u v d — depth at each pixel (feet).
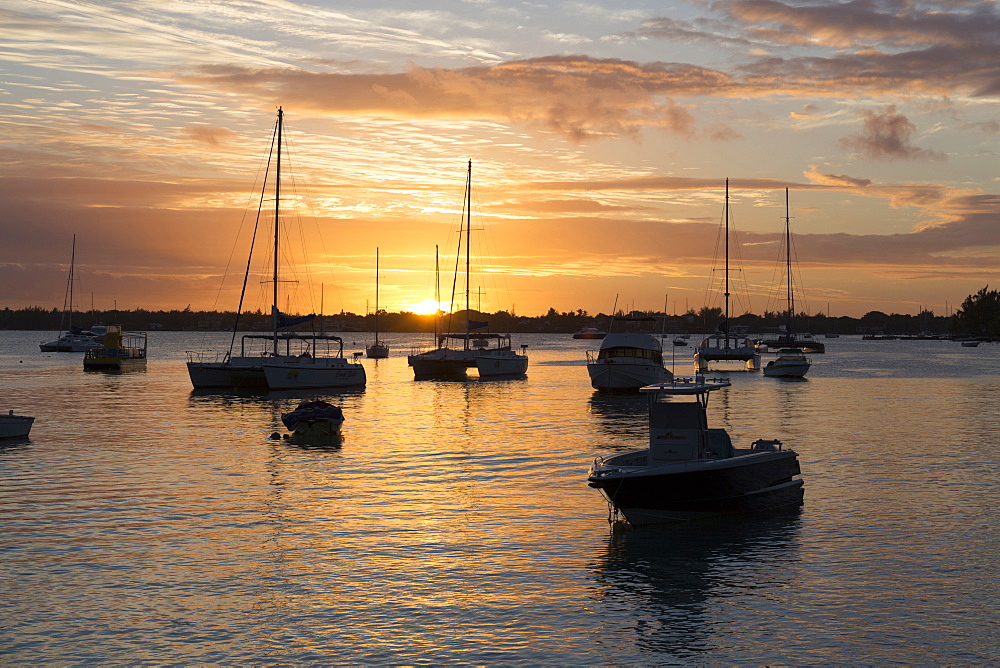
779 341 452.35
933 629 51.47
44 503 84.58
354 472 102.27
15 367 347.77
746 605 55.67
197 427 146.82
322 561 64.95
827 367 381.19
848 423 153.99
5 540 70.33
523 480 97.14
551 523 76.95
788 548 68.90
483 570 62.95
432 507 83.20
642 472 73.36
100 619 52.85
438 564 64.28
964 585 59.36
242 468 104.99
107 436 134.72
